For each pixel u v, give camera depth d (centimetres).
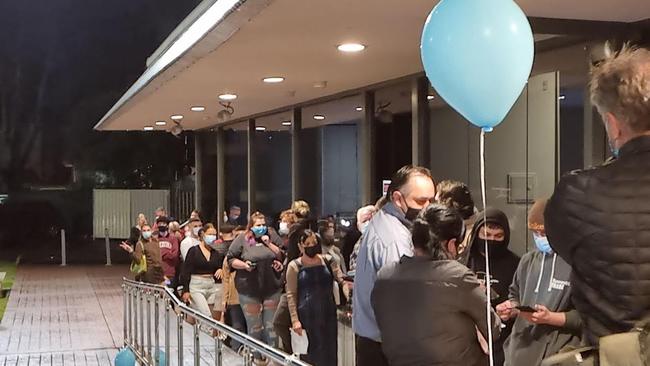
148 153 2928
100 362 923
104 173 2983
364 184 935
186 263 920
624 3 446
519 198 612
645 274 187
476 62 288
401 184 385
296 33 552
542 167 583
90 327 1156
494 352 388
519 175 613
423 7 469
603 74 202
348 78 827
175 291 1135
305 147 1152
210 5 573
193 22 649
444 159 751
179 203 2245
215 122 1528
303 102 1113
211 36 584
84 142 3048
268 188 1352
